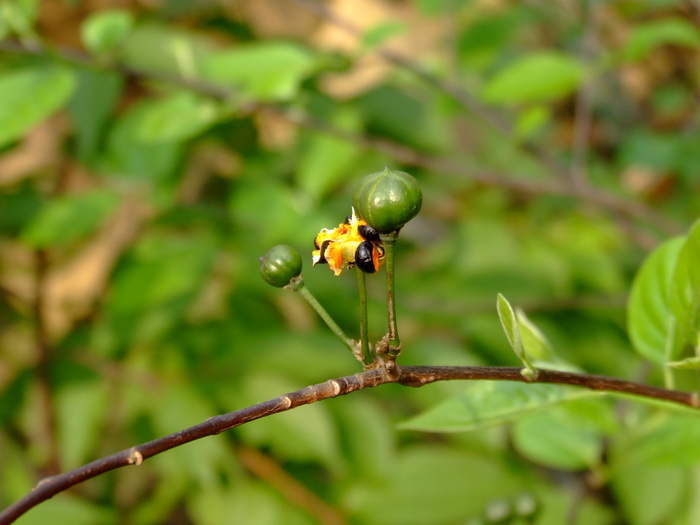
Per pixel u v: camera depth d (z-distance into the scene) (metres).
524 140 0.55
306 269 0.54
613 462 0.39
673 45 0.86
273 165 0.59
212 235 0.53
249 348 0.51
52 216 0.51
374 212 0.28
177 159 0.54
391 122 0.62
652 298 0.34
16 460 0.52
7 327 0.57
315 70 0.48
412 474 0.51
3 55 0.55
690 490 0.48
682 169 0.71
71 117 0.53
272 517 0.49
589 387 0.31
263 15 0.75
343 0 0.75
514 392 0.33
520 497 0.45
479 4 0.70
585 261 0.60
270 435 0.48
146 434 0.51
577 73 0.50
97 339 0.53
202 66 0.52
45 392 0.53
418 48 0.73
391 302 0.28
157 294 0.49
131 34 0.57
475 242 0.59
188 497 0.51
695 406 0.31
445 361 0.51
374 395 0.55
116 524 0.51
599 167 0.73
